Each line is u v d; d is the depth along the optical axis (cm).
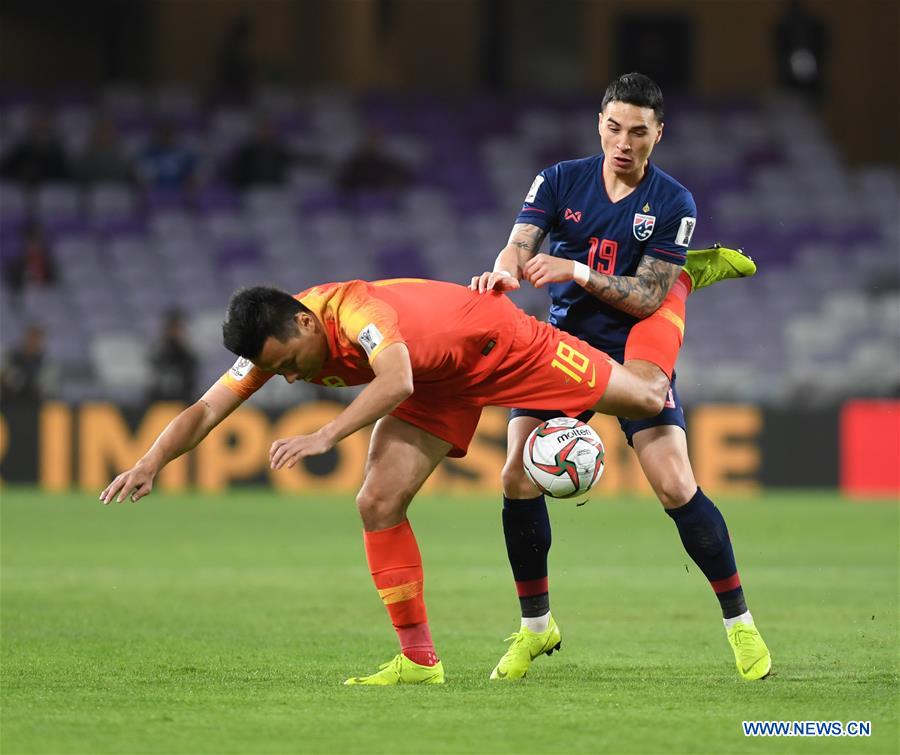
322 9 8694
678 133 8075
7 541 3706
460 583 2883
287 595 2678
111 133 7288
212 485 5438
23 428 5384
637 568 3184
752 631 1777
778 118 8256
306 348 1636
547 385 1753
